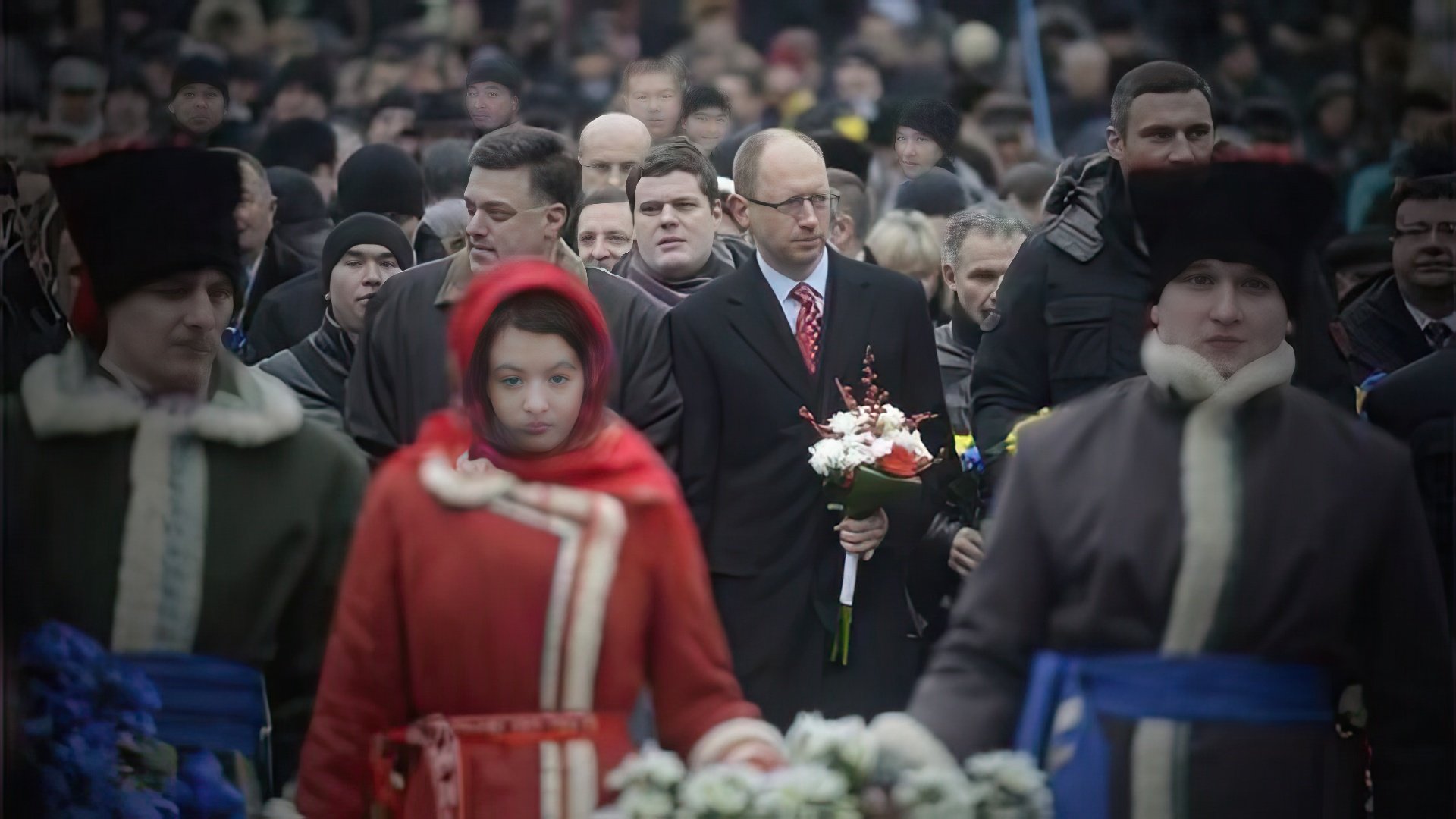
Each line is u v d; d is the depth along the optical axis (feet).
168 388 40.52
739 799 35.22
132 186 40.34
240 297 56.18
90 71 73.97
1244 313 37.37
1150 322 38.75
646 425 49.47
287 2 106.52
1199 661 35.76
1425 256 54.13
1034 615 36.68
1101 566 35.94
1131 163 50.98
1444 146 57.52
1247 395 36.47
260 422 40.50
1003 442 50.39
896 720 36.83
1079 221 51.57
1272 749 35.42
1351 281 60.54
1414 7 81.61
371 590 37.50
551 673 36.88
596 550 37.04
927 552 51.47
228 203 41.27
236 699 39.96
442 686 37.14
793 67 117.80
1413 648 36.17
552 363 38.17
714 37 118.32
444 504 37.22
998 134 94.02
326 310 53.93
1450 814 36.22
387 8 113.19
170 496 39.88
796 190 50.44
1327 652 35.91
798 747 36.96
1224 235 37.58
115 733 39.22
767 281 51.37
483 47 114.01
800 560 50.03
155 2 96.58
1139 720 35.63
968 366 57.52
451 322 40.68
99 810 38.91
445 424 38.81
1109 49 106.63
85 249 40.45
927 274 63.46
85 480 39.73
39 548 39.47
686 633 37.83
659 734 38.37
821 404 50.55
